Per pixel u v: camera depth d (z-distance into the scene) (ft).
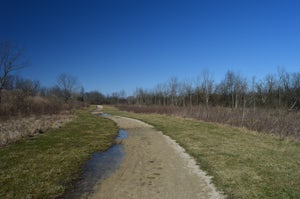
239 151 41.96
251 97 129.70
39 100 125.39
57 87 254.06
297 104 129.18
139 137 62.59
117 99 363.97
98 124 90.94
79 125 85.10
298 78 139.33
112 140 58.08
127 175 32.01
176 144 51.29
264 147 44.55
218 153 41.11
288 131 58.18
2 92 103.76
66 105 168.76
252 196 24.38
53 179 29.66
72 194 25.71
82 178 30.78
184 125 81.00
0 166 34.06
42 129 66.85
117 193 25.93
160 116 120.67
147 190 26.66
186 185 27.94
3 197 24.32
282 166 33.24
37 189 26.45
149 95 229.04
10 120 78.18
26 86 146.41
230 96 156.97
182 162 37.52
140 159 40.24
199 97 164.04
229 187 26.76
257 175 30.04
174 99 179.73
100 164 37.37
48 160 37.73
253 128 66.59
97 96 384.47
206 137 56.54
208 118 90.53
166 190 26.58
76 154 42.39
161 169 34.37
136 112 164.14
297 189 25.70
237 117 79.15
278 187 26.27
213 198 24.34
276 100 127.75
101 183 29.01
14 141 50.98
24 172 31.78
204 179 29.71
